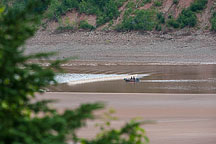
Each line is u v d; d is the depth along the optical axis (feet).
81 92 382.01
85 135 182.91
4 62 57.67
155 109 268.62
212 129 204.74
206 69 647.97
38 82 61.98
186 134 192.95
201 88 426.92
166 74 579.48
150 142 176.45
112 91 412.98
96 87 447.01
